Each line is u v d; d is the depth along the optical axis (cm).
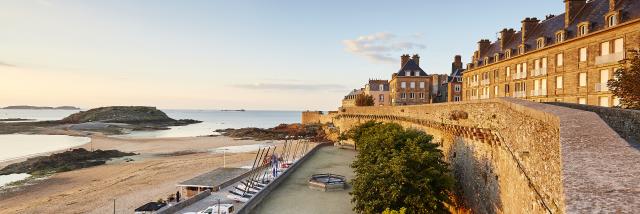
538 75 4650
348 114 7725
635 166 538
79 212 3497
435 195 2169
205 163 6281
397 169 2136
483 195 2091
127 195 4109
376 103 10925
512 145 1518
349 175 4403
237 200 3338
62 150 7969
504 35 5709
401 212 1864
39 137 11200
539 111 1063
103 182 4881
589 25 3834
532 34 5103
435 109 3291
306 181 4075
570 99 4094
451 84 8225
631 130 1165
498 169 1830
